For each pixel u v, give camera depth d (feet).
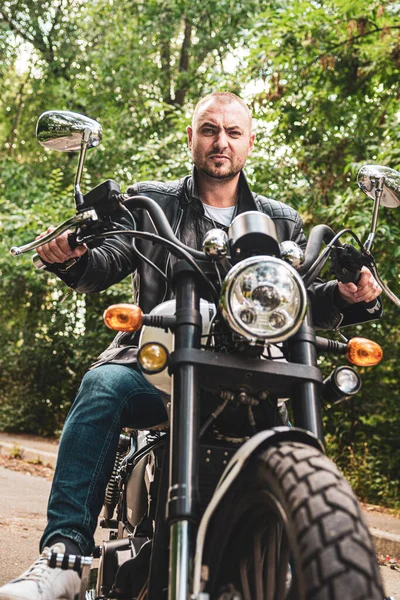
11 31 59.47
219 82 31.48
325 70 29.04
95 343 46.98
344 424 33.50
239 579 5.86
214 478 6.15
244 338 5.86
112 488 10.16
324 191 29.63
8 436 47.42
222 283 6.03
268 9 29.50
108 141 48.52
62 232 6.72
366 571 4.40
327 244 7.36
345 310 8.03
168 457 6.43
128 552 7.79
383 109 30.37
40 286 48.49
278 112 31.04
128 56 52.70
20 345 51.19
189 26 54.75
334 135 33.81
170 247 6.50
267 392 6.15
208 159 8.76
